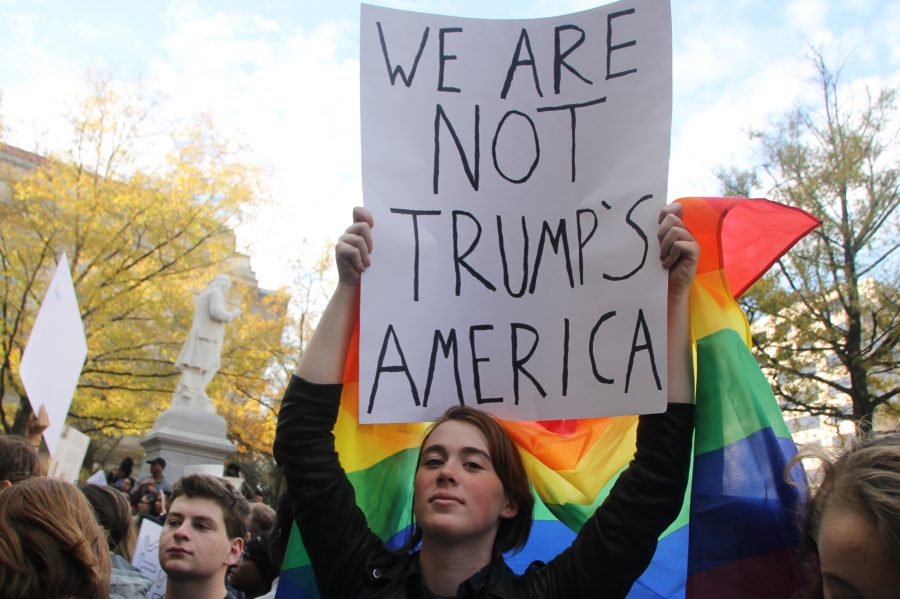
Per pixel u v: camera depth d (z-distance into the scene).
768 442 2.30
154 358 19.53
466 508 2.20
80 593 1.85
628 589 2.20
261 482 30.00
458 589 2.15
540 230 2.56
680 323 2.40
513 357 2.49
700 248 2.49
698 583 2.24
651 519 2.21
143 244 19.66
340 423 2.58
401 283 2.52
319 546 2.35
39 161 19.12
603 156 2.55
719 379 2.37
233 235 20.19
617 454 2.60
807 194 15.35
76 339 5.77
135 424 19.33
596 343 2.43
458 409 2.40
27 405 17.98
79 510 1.95
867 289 15.20
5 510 1.85
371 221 2.54
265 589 4.16
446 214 2.58
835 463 1.76
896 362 14.61
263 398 25.00
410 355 2.48
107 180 18.81
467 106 2.66
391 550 2.50
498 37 2.71
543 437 2.61
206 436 14.59
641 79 2.55
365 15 2.69
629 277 2.44
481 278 2.54
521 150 2.62
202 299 15.52
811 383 14.93
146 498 7.49
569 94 2.63
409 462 2.74
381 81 2.65
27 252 18.17
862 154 15.18
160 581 4.69
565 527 2.85
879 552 1.48
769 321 15.42
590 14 2.66
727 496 2.27
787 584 2.19
